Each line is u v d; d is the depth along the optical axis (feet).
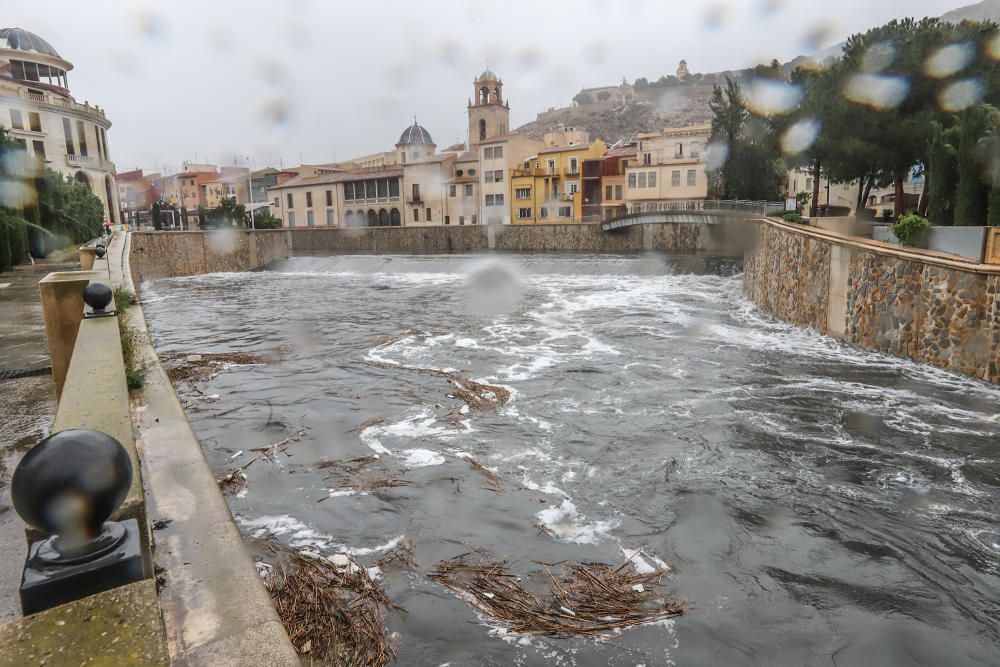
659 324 64.95
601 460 28.60
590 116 524.11
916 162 80.64
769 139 109.19
